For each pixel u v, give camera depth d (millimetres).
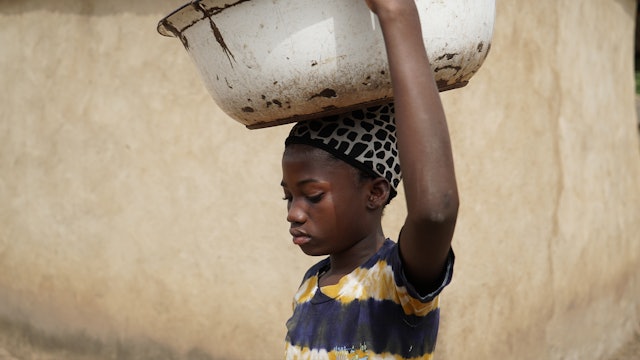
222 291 5266
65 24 5469
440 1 1588
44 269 5605
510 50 5734
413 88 1479
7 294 5734
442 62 1631
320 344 1828
